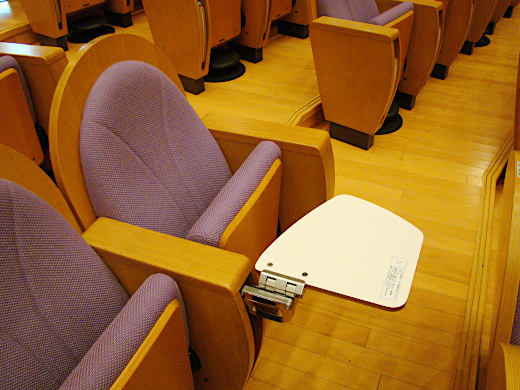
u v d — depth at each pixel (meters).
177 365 0.85
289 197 1.28
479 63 3.37
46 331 0.75
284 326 1.41
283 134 1.18
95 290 0.82
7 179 0.75
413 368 1.29
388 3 2.41
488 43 3.78
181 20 2.36
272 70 2.98
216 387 1.07
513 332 0.85
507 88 2.97
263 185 1.04
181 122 1.14
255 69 3.00
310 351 1.33
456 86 3.00
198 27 2.32
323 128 2.58
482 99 2.82
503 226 1.02
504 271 0.86
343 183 2.06
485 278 1.57
